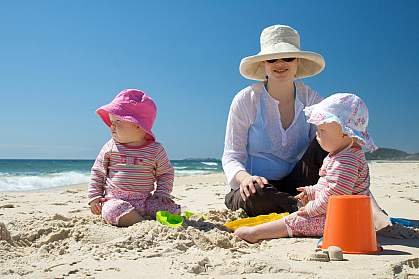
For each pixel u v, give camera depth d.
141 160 4.08
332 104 3.62
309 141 4.81
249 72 5.12
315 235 3.57
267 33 4.88
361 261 2.74
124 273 2.45
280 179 4.73
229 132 4.80
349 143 3.61
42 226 3.53
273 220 3.89
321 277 2.36
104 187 4.20
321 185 3.65
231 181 4.57
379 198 6.82
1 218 4.59
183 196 7.63
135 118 4.06
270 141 4.75
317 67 5.02
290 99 4.79
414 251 3.08
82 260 2.72
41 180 14.91
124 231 3.38
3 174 18.72
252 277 2.38
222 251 2.97
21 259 2.81
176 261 2.66
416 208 5.65
